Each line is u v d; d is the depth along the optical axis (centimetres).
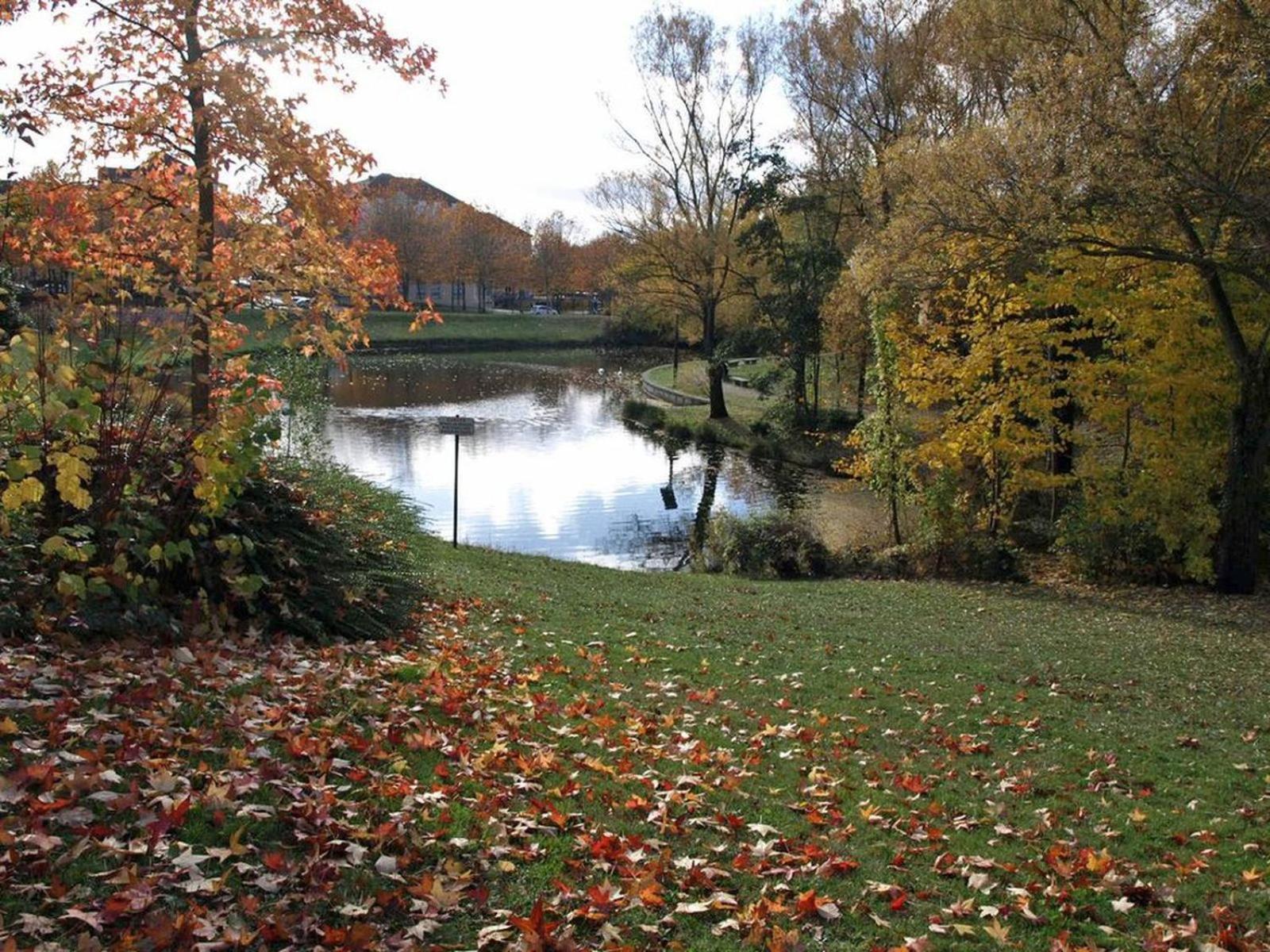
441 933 370
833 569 1941
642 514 2525
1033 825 611
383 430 3716
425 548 1441
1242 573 1681
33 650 563
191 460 662
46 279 781
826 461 3212
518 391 5153
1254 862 581
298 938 350
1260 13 1321
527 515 2488
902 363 1906
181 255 801
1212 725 909
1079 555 1825
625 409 4166
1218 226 1459
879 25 3175
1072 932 462
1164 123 1379
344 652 756
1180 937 467
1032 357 1808
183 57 841
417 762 528
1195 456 1736
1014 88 1967
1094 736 844
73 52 834
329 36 862
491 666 804
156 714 504
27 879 349
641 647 1043
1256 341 1759
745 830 532
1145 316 1719
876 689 950
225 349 831
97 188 854
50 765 413
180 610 705
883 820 579
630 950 374
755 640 1154
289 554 800
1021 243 1500
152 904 349
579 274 9538
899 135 2891
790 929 419
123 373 680
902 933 434
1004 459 1936
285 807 439
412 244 8175
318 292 890
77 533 597
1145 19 1534
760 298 3922
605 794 536
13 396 570
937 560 1886
